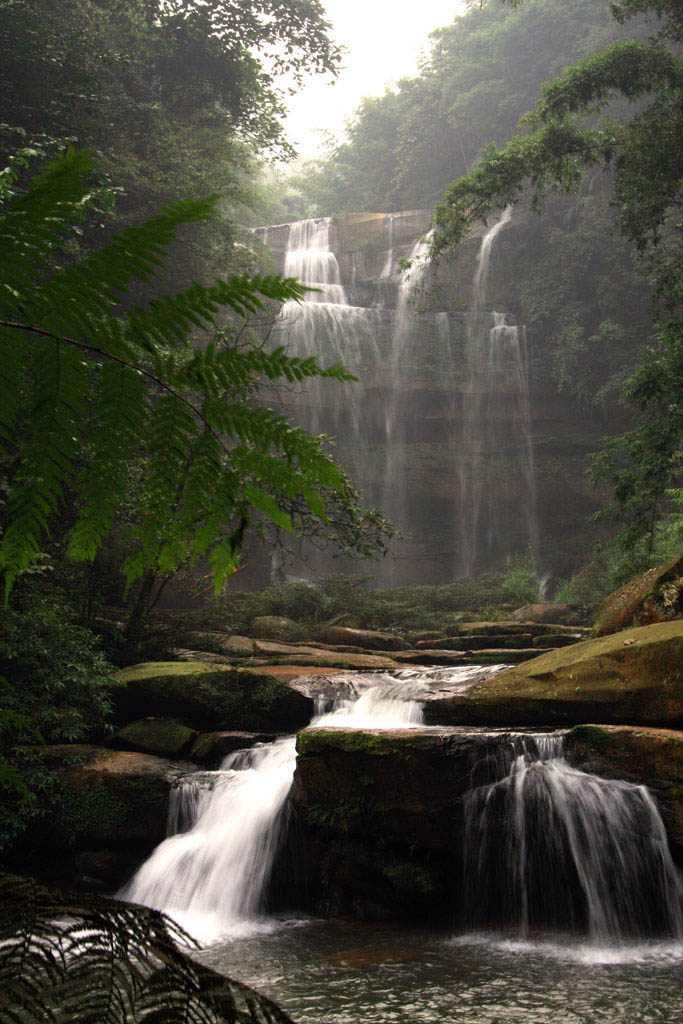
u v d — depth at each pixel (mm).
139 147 23875
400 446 36812
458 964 6738
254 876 9227
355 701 11953
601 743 8516
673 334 18078
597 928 7922
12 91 16828
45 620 10781
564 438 37125
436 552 36438
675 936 7609
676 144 17969
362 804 8969
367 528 13234
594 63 18859
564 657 10289
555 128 19578
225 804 9906
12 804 9758
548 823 8383
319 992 5996
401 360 37469
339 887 8969
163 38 27219
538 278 37969
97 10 22094
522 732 9125
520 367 37750
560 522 36500
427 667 14312
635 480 18016
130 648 13914
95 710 11805
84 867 9844
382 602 23312
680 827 7801
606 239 36281
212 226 22906
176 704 12062
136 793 10117
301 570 32188
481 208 20641
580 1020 5297
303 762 9297
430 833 8711
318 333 36000
